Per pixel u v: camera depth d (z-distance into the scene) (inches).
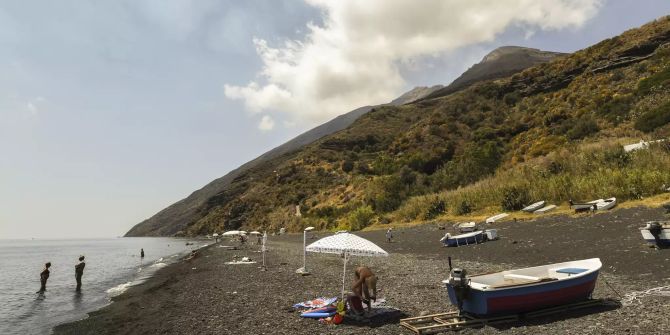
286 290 640.4
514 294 372.8
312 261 1049.5
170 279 997.8
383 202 2247.8
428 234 1333.7
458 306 388.5
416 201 1931.6
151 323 515.5
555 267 450.6
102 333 498.9
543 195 1299.2
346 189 3430.1
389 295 534.3
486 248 906.7
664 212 853.2
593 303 396.8
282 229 3154.5
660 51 2566.4
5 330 577.0
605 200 1058.1
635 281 482.9
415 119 5526.6
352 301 420.5
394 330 377.1
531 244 852.0
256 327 424.5
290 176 4729.3
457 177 2226.9
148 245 4552.2
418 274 697.6
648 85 2194.9
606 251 676.7
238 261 1220.5
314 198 3693.4
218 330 430.3
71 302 810.8
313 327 403.9
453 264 767.1
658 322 330.6
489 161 2218.3
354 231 1958.7
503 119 3142.2
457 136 3230.8
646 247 654.5
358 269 434.6
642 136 1664.6
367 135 5142.7
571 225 946.1
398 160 3186.5
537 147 2199.8
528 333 335.0
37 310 740.0
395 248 1138.7
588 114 2327.8
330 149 5022.1
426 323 392.2
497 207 1467.8
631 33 3024.1
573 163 1440.7
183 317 522.3
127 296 810.8
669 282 460.4
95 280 1218.6
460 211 1574.8
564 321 357.1
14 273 1690.5
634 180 1078.4
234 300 592.4
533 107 2979.8
